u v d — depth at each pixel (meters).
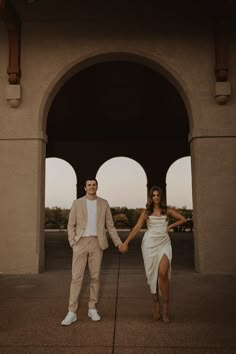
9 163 7.55
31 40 7.92
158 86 12.49
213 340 3.39
